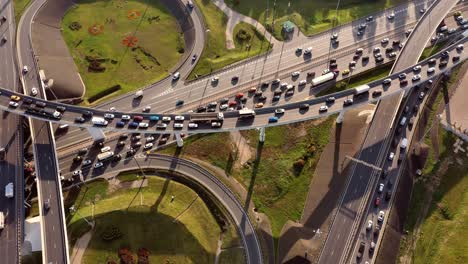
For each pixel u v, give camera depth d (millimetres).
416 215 137500
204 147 153875
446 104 162875
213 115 139500
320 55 179125
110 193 141625
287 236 132875
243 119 138625
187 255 129250
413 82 145375
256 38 187250
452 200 140625
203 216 137625
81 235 130625
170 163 149500
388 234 131625
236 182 145875
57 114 137500
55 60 172750
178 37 188875
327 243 129375
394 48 179875
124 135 154375
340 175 144125
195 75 173750
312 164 149125
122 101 165750
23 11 184125
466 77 170500
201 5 198250
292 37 186875
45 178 129500
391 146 147000
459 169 147500
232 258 129750
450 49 155000
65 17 192000
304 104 140375
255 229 135250
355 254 126625
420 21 173375
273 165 149625
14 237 120250
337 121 156750
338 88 168125
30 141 150000
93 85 170750
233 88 168625
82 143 152750
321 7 199375
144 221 134125
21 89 156000
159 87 170375
